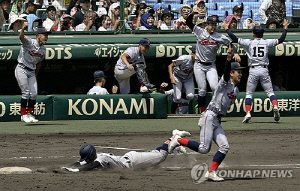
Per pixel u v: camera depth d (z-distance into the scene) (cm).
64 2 5628
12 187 2358
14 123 4600
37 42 4353
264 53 4428
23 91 4394
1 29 5475
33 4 5425
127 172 2719
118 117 4838
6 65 5512
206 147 2592
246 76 5806
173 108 5353
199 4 5528
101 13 5656
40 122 4666
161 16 5612
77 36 5328
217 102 2569
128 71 4816
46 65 5569
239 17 5684
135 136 3912
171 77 4809
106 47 5041
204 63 4619
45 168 2812
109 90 5716
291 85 5906
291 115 4997
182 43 5181
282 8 5731
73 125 4447
